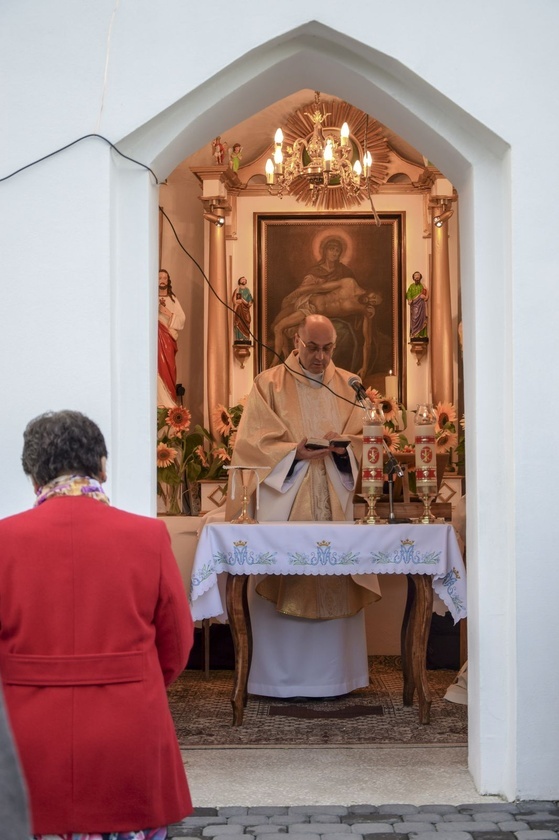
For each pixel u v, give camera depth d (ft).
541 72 15.30
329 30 15.33
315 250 31.68
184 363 31.27
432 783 15.79
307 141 27.43
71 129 15.07
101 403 14.94
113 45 15.16
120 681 8.65
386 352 31.45
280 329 31.55
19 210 15.02
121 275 15.61
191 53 15.19
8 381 14.96
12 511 14.87
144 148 15.64
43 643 8.61
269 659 21.70
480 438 15.75
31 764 8.39
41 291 14.99
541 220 15.24
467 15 15.33
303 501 21.76
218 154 30.76
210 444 29.73
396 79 15.92
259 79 15.94
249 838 13.32
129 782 8.48
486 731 15.47
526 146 15.26
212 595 18.53
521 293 15.20
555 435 15.17
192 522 25.57
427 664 25.03
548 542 15.11
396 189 31.50
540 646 15.05
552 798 14.94
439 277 30.81
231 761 16.96
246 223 31.71
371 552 18.37
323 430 22.68
